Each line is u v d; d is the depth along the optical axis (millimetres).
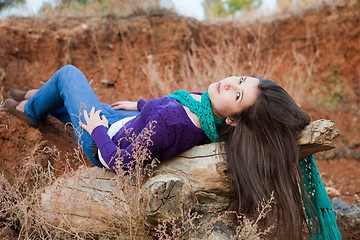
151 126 1991
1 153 2613
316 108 5109
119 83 4703
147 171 2152
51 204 2180
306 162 2277
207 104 2207
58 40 4523
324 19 5617
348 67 5551
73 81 2555
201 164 2139
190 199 2100
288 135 2064
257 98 2066
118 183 1990
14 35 4328
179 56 4977
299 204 2117
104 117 2402
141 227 1980
